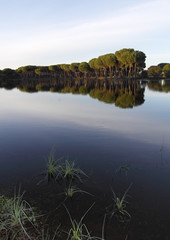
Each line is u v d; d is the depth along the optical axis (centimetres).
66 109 2006
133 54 9569
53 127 1262
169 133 1102
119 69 12531
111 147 892
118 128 1223
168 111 1802
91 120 1468
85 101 2662
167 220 424
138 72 11806
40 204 484
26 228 404
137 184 576
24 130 1195
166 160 742
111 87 5378
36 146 913
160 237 377
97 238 371
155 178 610
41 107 2153
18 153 828
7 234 388
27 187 564
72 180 608
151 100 2606
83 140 996
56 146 914
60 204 484
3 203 480
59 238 375
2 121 1448
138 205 478
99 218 433
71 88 5559
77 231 375
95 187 564
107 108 2042
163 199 501
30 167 696
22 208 452
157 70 12288
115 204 484
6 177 621
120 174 640
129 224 412
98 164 719
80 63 15775
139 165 705
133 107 2075
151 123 1348
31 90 4984
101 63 12144
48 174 645
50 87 6266
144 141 968
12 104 2398
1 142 971
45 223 418
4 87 6369
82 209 465
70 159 765
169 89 4391
